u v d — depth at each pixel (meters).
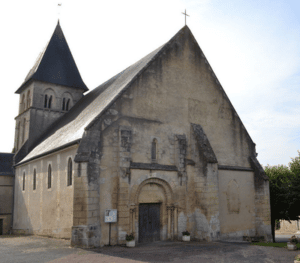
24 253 13.86
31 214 24.22
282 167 29.03
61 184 19.05
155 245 16.75
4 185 30.77
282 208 26.05
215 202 19.23
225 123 23.39
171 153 19.69
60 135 23.38
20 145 34.06
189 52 22.36
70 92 35.34
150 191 18.39
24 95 36.19
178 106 20.73
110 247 15.59
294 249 15.38
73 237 15.40
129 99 18.36
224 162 22.45
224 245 16.97
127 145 17.34
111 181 16.72
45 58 34.81
